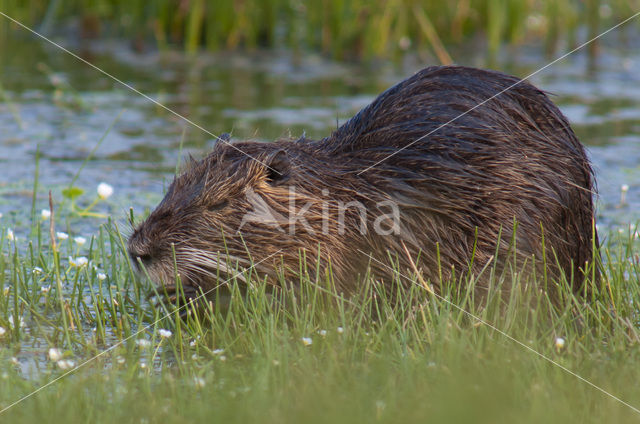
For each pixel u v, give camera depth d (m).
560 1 29.08
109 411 7.33
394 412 7.32
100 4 28.77
